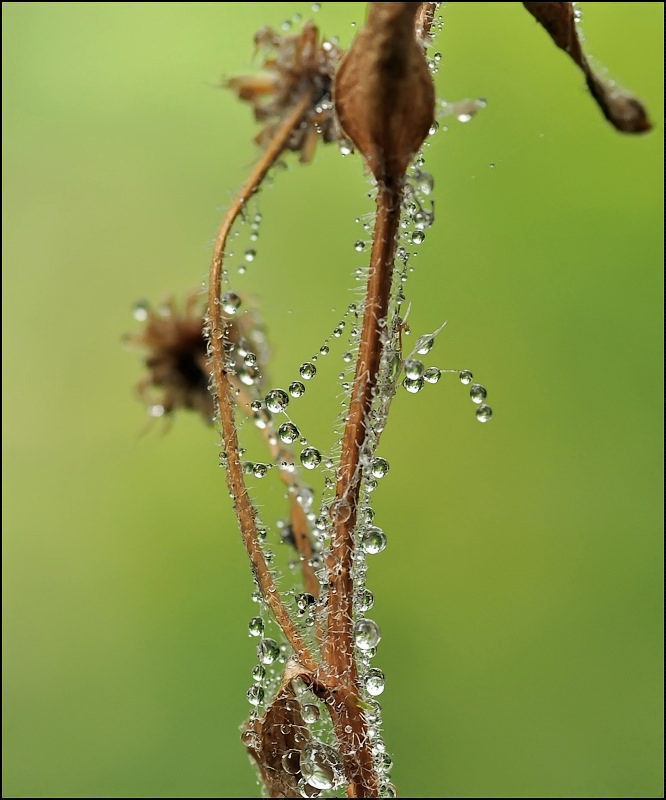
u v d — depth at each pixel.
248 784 0.28
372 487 0.19
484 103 0.21
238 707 0.29
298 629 0.19
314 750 0.19
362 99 0.18
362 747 0.18
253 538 0.19
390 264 0.18
